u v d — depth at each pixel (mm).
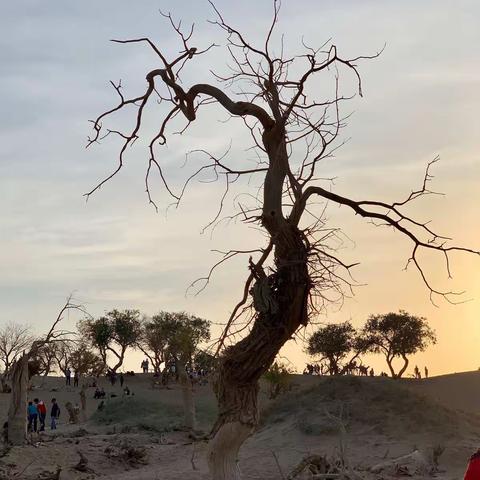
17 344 72812
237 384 10984
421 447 25891
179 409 49250
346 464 17609
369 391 30938
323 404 30719
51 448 26328
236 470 11070
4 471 22094
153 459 27219
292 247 10812
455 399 57875
